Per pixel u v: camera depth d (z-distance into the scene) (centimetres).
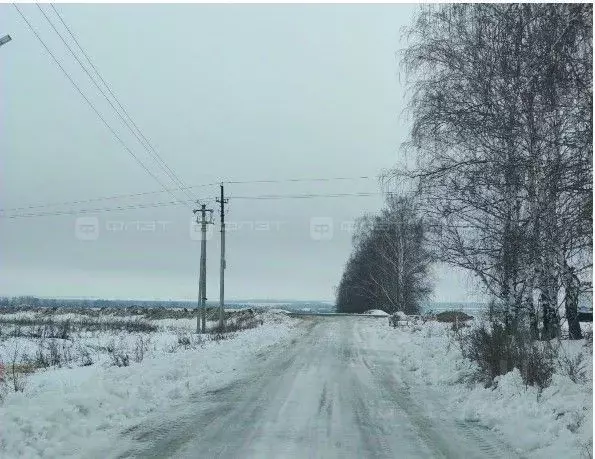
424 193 1537
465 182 1452
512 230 1360
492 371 1173
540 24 1252
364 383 1295
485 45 1400
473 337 1384
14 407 851
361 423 882
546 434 768
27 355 1930
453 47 1474
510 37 1334
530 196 1283
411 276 4644
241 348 2041
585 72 1159
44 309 5781
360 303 7256
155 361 1510
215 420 892
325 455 699
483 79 1384
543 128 1265
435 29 1527
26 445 698
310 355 1897
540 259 1284
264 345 2270
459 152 1493
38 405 875
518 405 937
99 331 3275
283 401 1060
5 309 5800
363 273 6438
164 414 937
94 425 824
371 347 2192
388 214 3769
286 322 4009
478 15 1423
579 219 1191
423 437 798
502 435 809
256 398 1090
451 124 1456
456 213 1516
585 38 1150
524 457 700
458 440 783
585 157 1169
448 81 1470
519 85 1309
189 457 688
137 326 3756
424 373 1428
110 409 919
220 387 1223
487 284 1515
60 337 2683
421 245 1727
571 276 1277
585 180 1173
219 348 1972
